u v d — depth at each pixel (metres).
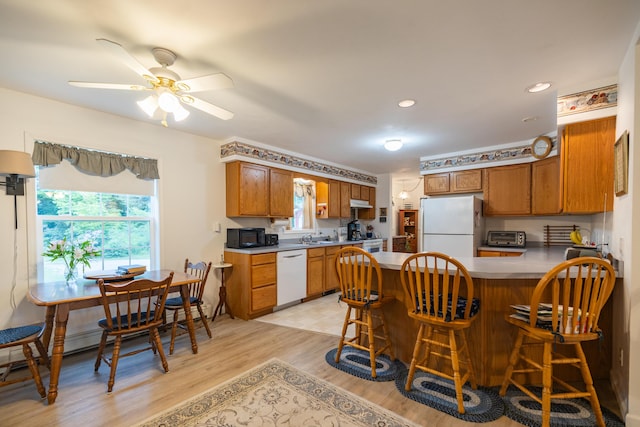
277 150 4.39
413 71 2.15
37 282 2.66
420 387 2.15
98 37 1.74
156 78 1.83
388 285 2.60
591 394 1.74
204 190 3.85
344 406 1.95
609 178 2.31
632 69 1.77
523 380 2.15
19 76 2.24
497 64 2.06
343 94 2.53
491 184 4.34
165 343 2.99
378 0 1.45
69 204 2.91
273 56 1.95
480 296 2.15
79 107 2.85
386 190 6.54
